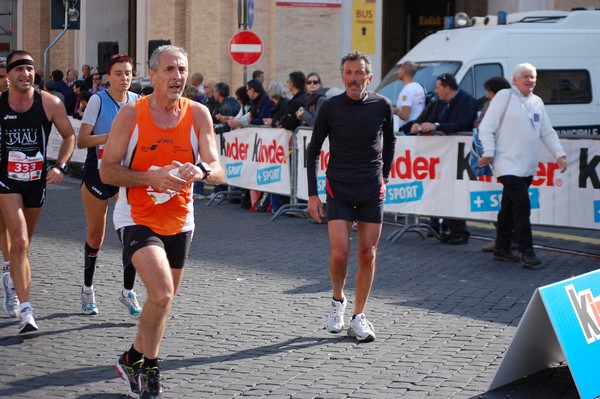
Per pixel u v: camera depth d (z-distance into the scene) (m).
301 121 15.47
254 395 6.60
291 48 24.08
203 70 25.59
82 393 6.61
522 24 17.72
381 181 8.00
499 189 12.70
